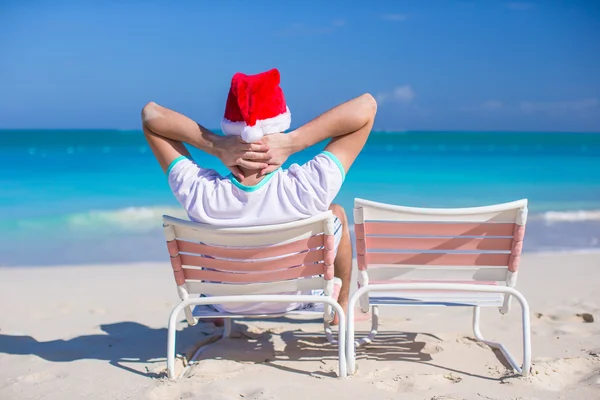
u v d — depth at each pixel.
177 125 3.08
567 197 13.24
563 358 3.34
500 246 3.11
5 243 8.27
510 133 60.69
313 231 2.99
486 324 4.16
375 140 44.62
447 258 3.14
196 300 3.07
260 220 2.98
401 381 3.07
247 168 2.94
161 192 13.51
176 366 3.41
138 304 5.01
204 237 3.04
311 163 3.04
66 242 8.34
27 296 5.30
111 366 3.45
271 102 2.95
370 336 3.73
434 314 4.46
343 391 2.94
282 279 3.10
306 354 3.58
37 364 3.51
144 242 8.34
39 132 55.03
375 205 3.03
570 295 5.03
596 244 7.92
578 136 51.59
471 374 3.21
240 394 2.94
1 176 16.19
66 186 14.38
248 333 4.02
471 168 20.50
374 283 3.34
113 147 31.27
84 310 4.81
